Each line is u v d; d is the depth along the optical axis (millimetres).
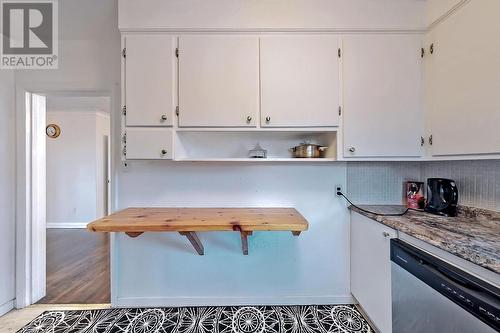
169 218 1689
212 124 1854
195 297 2178
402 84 1852
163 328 1877
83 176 5090
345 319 1974
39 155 2295
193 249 2180
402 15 1840
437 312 1112
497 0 1269
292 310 2100
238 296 2184
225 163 2182
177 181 2170
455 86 1538
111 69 2170
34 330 1863
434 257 1197
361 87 1856
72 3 1922
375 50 1855
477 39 1377
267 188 2189
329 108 1860
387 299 1556
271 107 1854
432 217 1644
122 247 2160
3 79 2080
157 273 2170
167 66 1853
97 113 5117
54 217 5078
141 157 1852
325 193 2189
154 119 1848
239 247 2184
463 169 1751
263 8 1859
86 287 2516
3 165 2082
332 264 2189
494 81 1282
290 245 2191
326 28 1852
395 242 1465
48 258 3320
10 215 2135
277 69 1856
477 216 1598
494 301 873
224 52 1854
